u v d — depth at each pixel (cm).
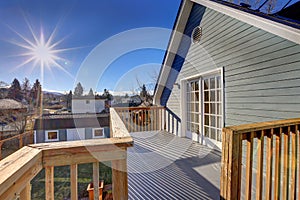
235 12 350
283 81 276
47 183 109
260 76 315
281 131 180
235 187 154
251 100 333
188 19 572
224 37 406
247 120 343
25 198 96
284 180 188
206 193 253
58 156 110
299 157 207
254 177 294
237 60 368
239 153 156
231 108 385
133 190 266
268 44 299
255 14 320
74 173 113
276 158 179
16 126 1124
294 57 260
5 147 965
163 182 288
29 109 1144
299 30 237
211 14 455
